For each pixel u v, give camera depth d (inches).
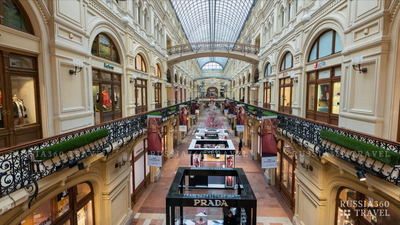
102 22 244.1
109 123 189.5
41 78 157.3
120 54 307.6
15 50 137.9
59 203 167.6
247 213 121.3
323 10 240.7
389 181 102.8
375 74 156.7
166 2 586.6
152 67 459.8
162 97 583.2
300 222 233.9
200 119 1294.3
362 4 171.2
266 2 482.9
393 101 147.1
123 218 250.5
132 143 266.1
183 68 966.4
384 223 138.4
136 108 378.9
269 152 241.4
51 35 162.2
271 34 466.9
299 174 239.8
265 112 317.4
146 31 427.8
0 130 131.3
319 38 264.1
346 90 194.5
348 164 139.7
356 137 134.8
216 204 121.7
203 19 1173.1
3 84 132.8
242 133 689.6
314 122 184.2
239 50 621.0
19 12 143.6
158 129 256.2
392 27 146.3
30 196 105.3
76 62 188.5
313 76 281.1
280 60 403.9
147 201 315.9
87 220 202.2
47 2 159.2
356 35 180.7
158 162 258.4
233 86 1310.3
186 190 178.5
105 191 209.8
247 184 142.3
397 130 147.1
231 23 1093.1
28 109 151.2
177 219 141.3
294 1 332.5
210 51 636.7
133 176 303.3
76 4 191.0
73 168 143.8
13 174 97.6
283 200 313.6
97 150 165.9
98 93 261.1
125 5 319.0
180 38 880.3
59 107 169.2
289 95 360.8
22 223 138.3
